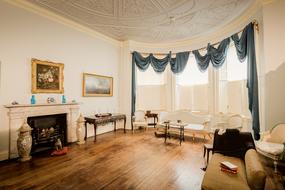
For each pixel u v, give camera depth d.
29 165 3.09
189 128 4.91
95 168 2.97
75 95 4.83
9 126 3.40
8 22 3.47
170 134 5.50
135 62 6.34
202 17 4.37
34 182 2.47
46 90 4.11
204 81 6.01
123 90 6.35
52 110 4.13
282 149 2.67
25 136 3.33
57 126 4.36
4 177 2.62
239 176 1.88
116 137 5.21
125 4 3.79
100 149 4.04
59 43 4.42
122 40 6.28
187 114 5.74
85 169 2.93
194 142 4.70
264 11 3.51
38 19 3.97
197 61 5.82
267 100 3.50
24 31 3.72
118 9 4.02
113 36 5.85
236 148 2.55
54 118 4.30
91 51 5.31
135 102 6.41
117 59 6.33
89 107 5.27
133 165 3.11
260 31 3.69
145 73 6.93
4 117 3.38
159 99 6.87
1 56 3.38
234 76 5.05
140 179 2.59
